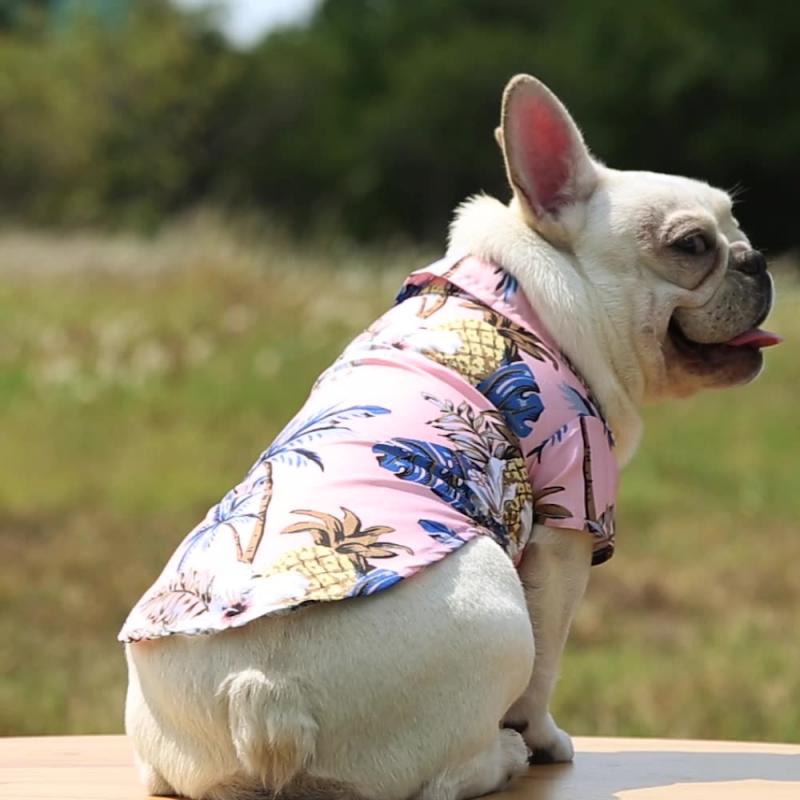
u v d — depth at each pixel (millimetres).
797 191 45438
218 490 13008
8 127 39531
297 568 3699
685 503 13195
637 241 4773
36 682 8664
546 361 4426
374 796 3703
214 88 45312
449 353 4328
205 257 19250
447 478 3988
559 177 4820
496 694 3807
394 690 3672
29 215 37875
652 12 48219
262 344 16344
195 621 3691
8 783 4477
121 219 37312
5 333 16203
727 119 45500
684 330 4840
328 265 20844
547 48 50781
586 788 4355
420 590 3738
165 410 14703
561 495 4289
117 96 42031
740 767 4793
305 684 3629
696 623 10180
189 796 3959
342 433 4051
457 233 4855
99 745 5367
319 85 52938
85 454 13633
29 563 10977
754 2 46312
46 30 47344
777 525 12625
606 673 8953
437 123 50219
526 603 4320
